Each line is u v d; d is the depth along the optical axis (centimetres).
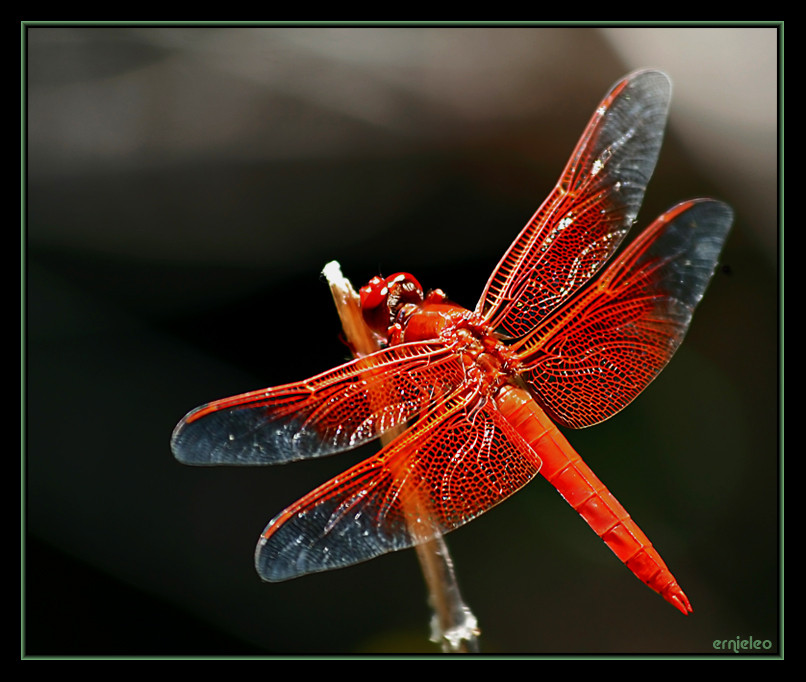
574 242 95
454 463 94
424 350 95
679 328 95
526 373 95
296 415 94
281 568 93
